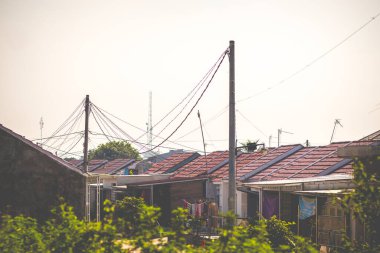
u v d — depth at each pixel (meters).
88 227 12.17
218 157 52.41
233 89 25.30
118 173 66.50
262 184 28.92
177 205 41.97
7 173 19.70
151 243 11.30
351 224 21.00
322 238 22.89
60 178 20.17
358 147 19.78
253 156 48.53
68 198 20.17
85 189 20.39
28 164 19.92
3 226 13.52
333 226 22.39
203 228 32.62
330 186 24.67
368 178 13.92
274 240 20.70
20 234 13.08
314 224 23.78
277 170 42.56
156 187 41.97
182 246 11.15
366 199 13.81
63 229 12.26
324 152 42.12
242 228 11.72
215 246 10.98
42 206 19.92
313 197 24.44
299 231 25.17
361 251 14.18
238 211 41.69
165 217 41.59
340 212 22.02
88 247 11.84
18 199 19.73
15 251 12.72
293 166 42.09
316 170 39.03
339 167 38.25
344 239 15.03
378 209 13.74
